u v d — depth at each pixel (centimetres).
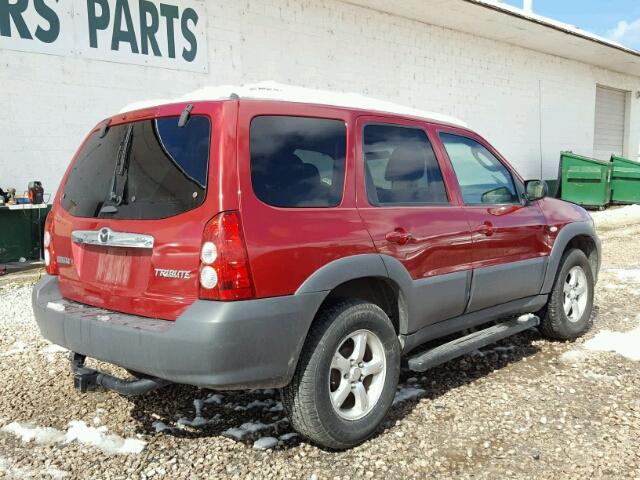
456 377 411
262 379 275
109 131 341
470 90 1539
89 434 331
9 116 798
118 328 285
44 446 319
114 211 309
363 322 314
